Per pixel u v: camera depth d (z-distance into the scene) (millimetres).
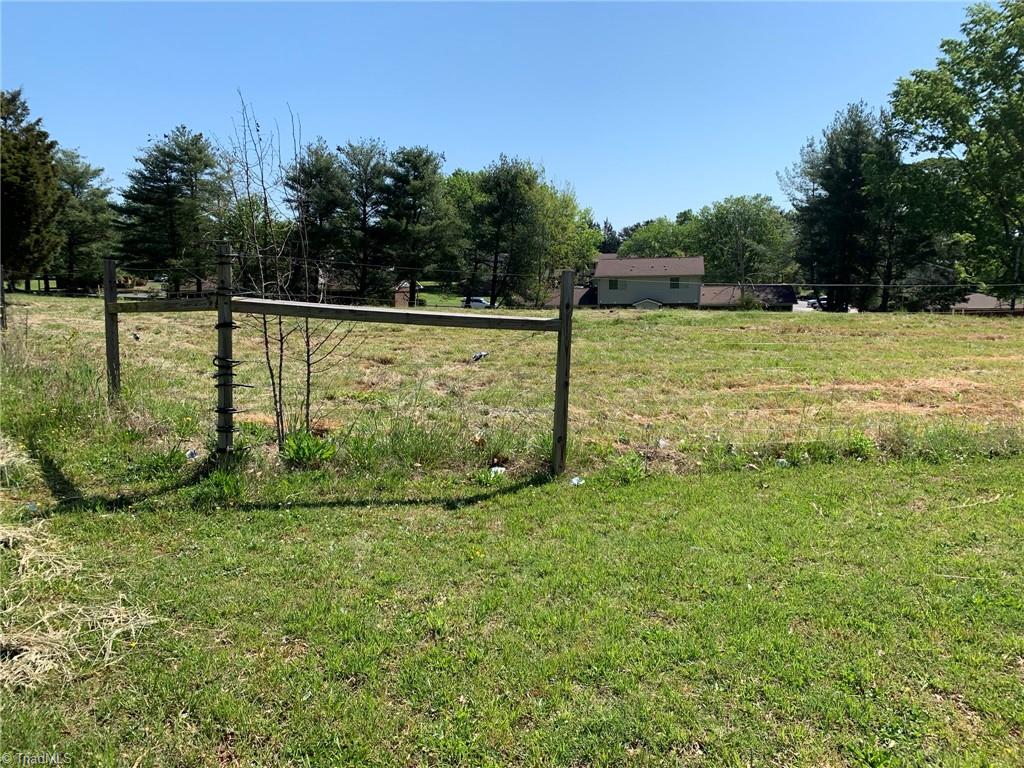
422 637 2742
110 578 3166
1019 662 2580
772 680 2471
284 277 5742
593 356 11664
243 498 4230
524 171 38344
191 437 5473
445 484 4707
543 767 2043
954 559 3502
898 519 4094
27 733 2119
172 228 33562
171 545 3576
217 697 2332
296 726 2203
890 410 7707
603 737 2166
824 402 8133
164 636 2711
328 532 3818
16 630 2672
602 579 3266
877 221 33312
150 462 4652
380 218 32250
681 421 7082
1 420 5367
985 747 2125
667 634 2764
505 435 5555
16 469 4410
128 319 15242
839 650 2660
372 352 11742
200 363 9828
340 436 5363
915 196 30766
